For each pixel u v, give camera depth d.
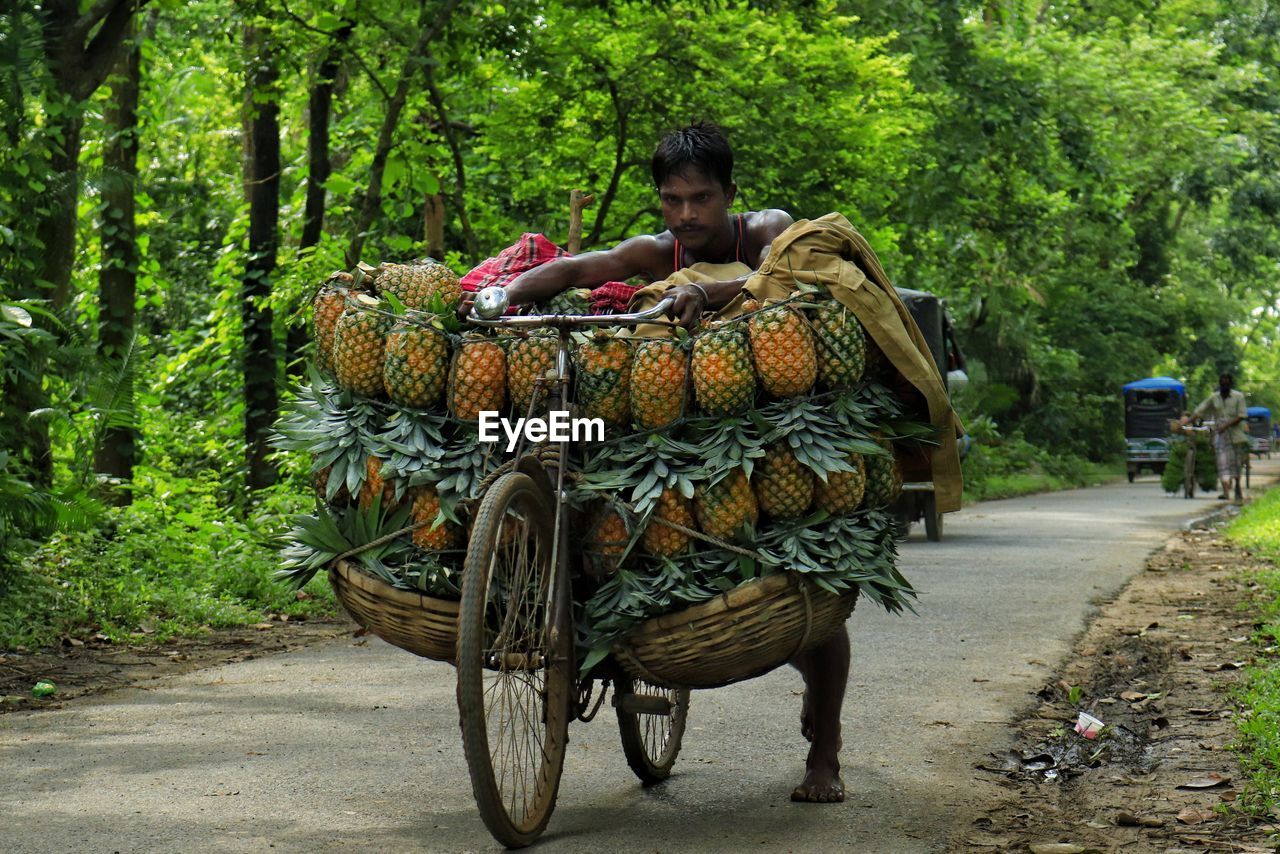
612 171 16.70
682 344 3.94
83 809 4.27
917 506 14.66
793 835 4.04
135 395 12.33
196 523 10.80
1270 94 34.44
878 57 16.69
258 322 13.30
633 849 3.90
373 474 4.04
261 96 13.08
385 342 4.05
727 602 3.85
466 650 3.59
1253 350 84.69
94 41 10.30
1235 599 9.34
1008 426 38.31
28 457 9.07
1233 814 4.16
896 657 7.27
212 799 4.40
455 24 12.71
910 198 23.70
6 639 7.39
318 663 7.29
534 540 3.96
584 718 4.25
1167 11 34.94
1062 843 3.91
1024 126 23.73
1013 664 7.05
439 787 4.59
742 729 5.54
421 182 13.50
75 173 10.14
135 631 8.15
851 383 4.06
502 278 4.54
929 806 4.38
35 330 8.41
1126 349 43.66
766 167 15.78
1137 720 5.63
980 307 31.64
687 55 15.19
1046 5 34.44
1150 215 41.78
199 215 19.69
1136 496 25.95
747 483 3.93
